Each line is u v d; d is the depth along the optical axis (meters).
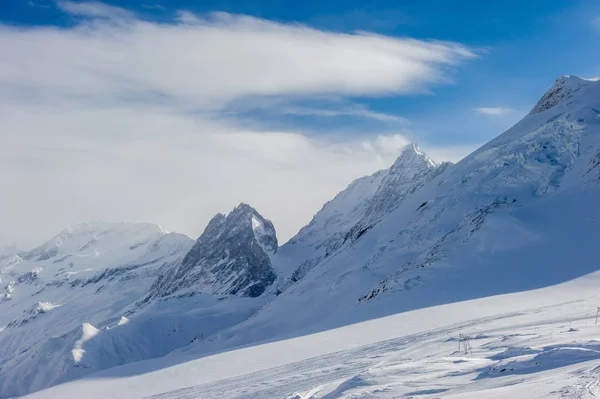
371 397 32.09
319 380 48.44
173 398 58.03
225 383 61.22
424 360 41.25
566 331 42.56
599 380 24.41
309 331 98.44
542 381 26.72
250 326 164.00
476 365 35.69
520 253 106.06
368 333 75.44
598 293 78.88
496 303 81.62
